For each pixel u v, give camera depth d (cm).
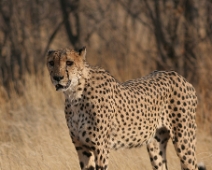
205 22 2592
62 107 2136
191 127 1495
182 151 1481
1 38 2962
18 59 2778
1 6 2889
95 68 1403
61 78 1338
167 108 1483
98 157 1379
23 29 2853
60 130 1872
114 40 2930
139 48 2830
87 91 1370
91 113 1365
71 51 1361
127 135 1446
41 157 1650
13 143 1806
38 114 2005
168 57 2606
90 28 3066
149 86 1484
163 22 2725
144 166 1659
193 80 2475
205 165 1633
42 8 2983
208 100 2183
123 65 2708
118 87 1433
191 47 2542
